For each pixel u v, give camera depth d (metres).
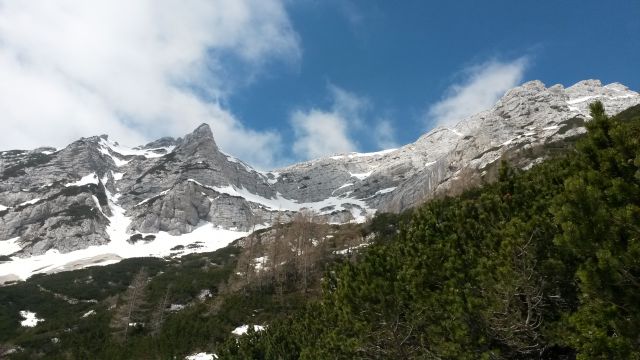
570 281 13.77
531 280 14.00
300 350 27.34
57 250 138.50
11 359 45.28
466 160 138.00
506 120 141.75
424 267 16.98
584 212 9.46
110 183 198.00
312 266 61.00
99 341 48.38
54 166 192.12
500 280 14.08
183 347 41.69
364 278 18.39
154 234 159.12
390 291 17.19
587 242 9.39
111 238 152.12
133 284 67.44
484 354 13.48
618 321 8.82
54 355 45.69
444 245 17.55
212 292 64.81
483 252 16.14
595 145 10.27
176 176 199.38
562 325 13.27
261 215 185.25
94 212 159.75
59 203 162.00
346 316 18.70
